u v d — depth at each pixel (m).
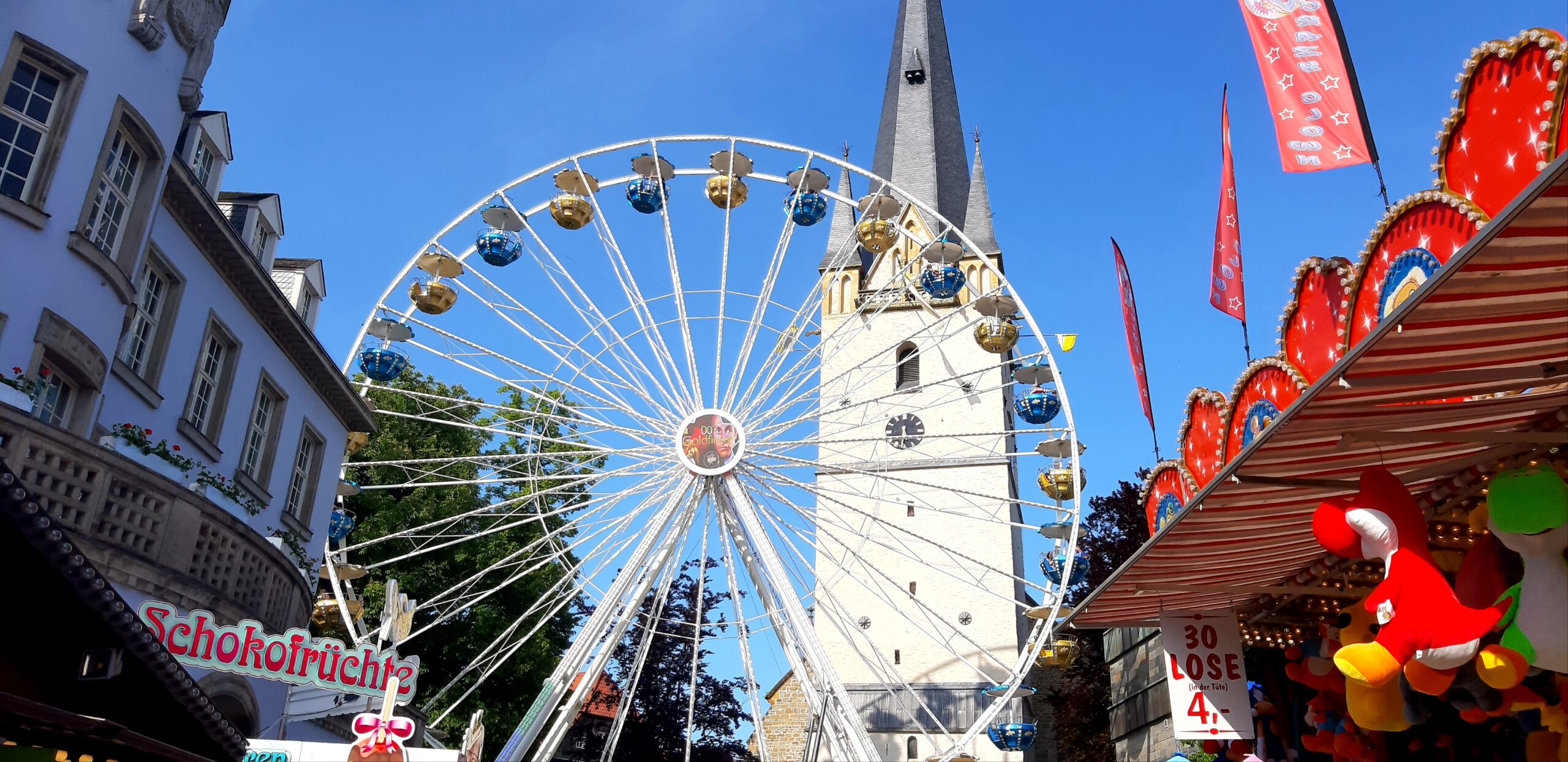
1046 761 61.44
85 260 17.83
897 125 69.00
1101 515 45.88
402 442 41.12
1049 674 62.38
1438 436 9.28
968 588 57.66
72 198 17.59
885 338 63.66
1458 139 8.91
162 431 20.55
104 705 10.52
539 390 33.22
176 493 17.88
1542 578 8.62
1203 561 12.17
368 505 39.59
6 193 16.92
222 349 23.09
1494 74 8.44
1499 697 9.38
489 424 41.78
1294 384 10.91
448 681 39.25
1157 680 34.00
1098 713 43.44
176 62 20.12
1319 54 12.16
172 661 10.35
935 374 62.50
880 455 61.03
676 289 33.31
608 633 30.05
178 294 21.05
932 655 56.66
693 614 56.97
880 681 56.38
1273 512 10.95
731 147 34.25
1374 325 9.79
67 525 15.76
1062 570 34.81
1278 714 14.52
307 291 31.00
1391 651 9.02
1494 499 8.77
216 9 21.06
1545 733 9.77
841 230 67.12
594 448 32.06
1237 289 14.86
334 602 27.55
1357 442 9.26
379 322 30.75
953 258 34.44
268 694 21.48
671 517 31.70
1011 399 65.81
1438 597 8.91
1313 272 11.16
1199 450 13.02
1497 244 6.66
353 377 30.61
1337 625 12.24
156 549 17.41
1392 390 8.38
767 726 64.19
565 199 32.38
